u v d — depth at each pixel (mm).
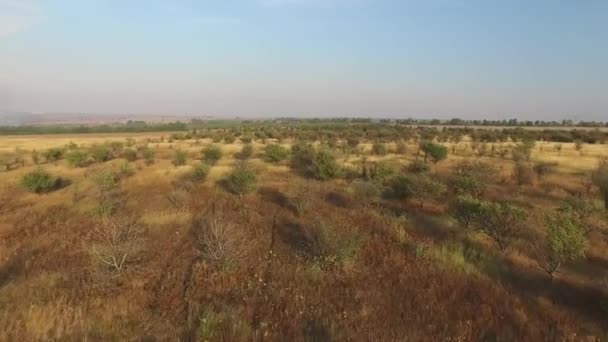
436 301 7766
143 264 9445
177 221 13117
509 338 6508
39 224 13469
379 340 6309
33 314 6707
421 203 15523
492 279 8805
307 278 8742
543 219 10672
